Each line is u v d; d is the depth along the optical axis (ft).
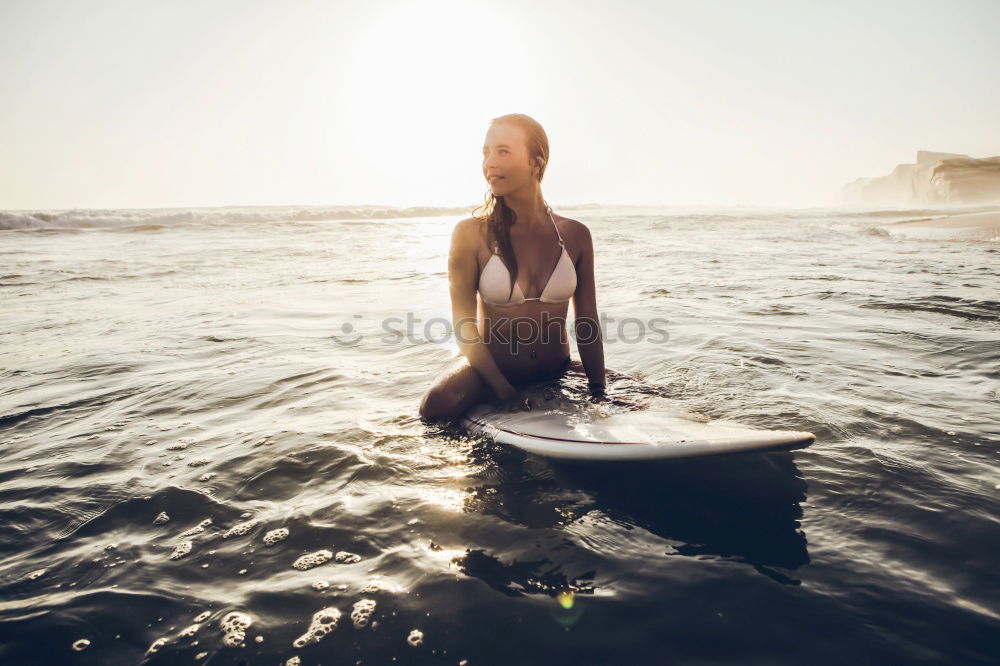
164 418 8.62
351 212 101.65
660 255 34.76
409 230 65.46
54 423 8.47
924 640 3.86
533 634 4.06
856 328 13.53
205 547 5.22
